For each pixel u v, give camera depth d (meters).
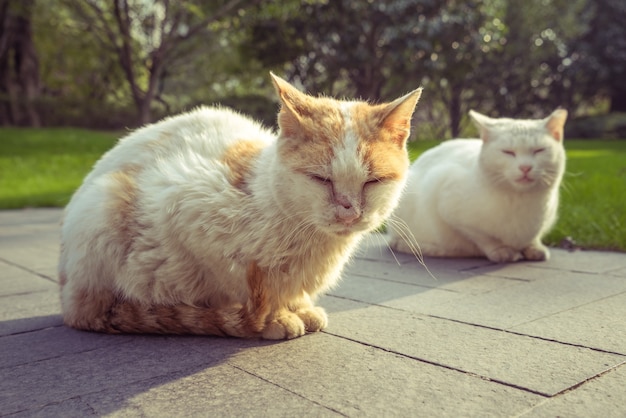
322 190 0.56
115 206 0.61
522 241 0.91
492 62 5.30
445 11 4.14
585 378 0.49
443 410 0.45
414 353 0.55
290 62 4.82
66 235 0.63
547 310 0.66
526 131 0.86
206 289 0.63
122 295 0.62
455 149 1.01
